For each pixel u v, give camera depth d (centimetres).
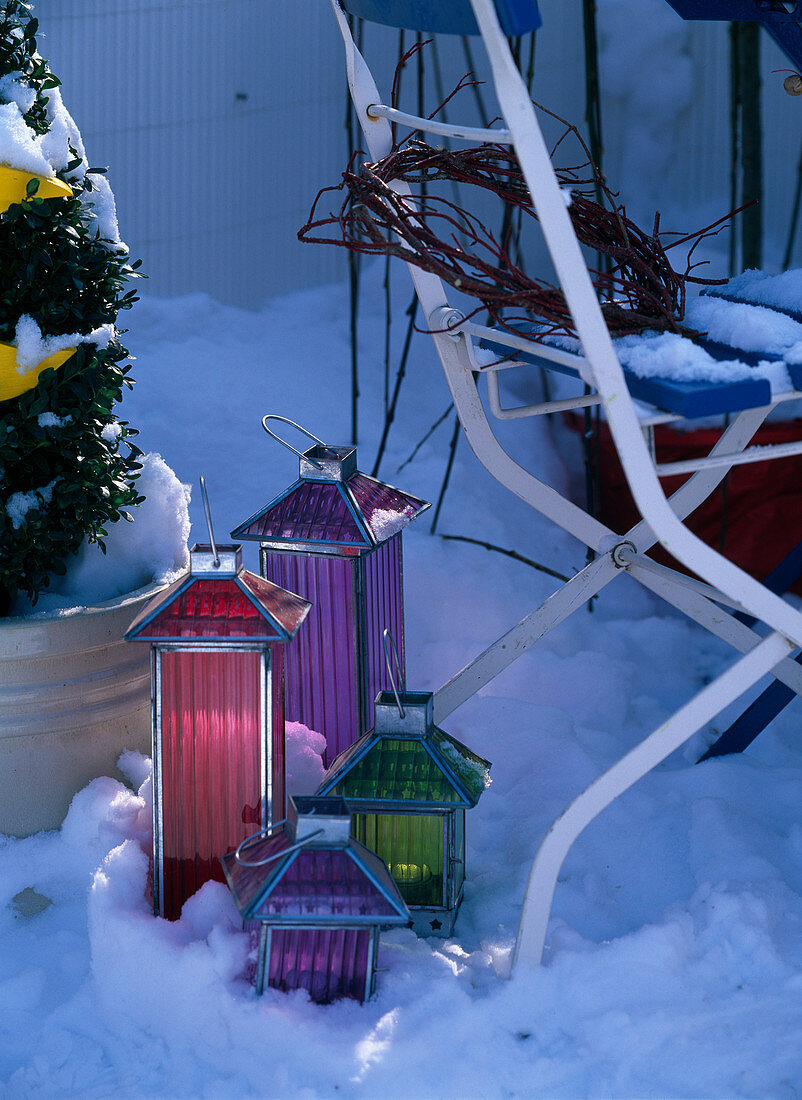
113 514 191
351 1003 140
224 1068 136
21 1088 135
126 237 342
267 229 360
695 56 380
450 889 158
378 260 374
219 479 295
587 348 123
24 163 169
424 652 246
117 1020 143
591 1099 132
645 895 170
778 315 158
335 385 333
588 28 246
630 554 192
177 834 153
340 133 365
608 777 139
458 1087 132
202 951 140
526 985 142
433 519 290
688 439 283
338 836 137
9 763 178
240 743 151
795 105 360
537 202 119
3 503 180
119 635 182
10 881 172
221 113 346
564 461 323
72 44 325
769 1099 132
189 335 340
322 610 179
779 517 285
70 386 179
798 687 196
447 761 157
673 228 382
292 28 351
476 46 368
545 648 255
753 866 168
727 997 145
